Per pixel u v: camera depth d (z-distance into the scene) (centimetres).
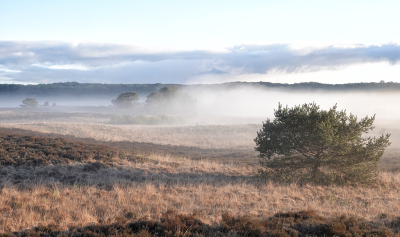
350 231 634
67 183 1155
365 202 1024
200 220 683
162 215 746
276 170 1380
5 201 864
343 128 1291
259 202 965
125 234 580
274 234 609
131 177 1303
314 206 906
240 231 625
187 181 1298
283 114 1390
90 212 798
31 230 608
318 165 1326
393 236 616
